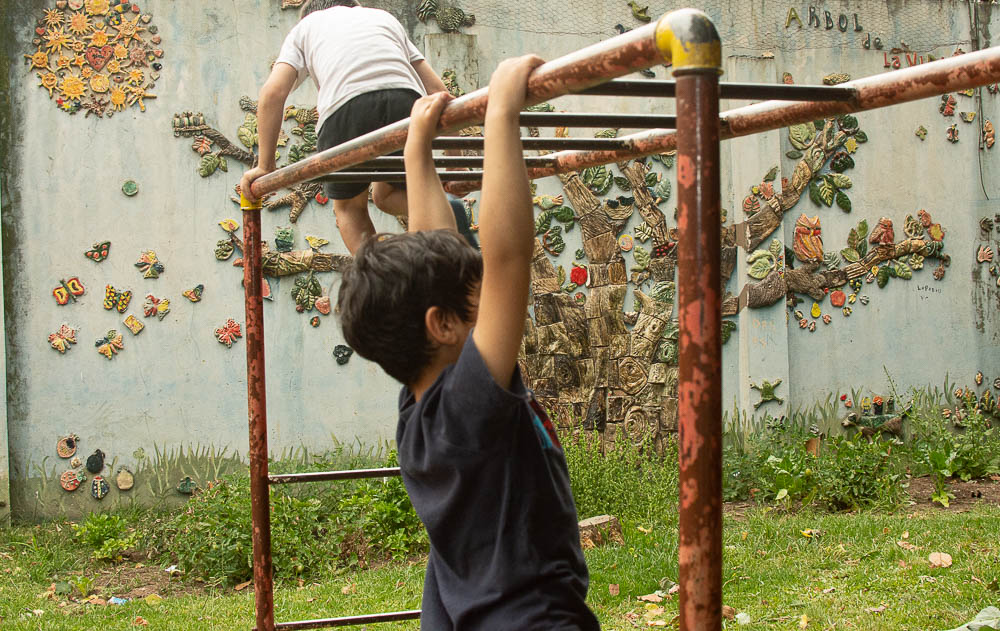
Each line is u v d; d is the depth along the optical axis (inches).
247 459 275.9
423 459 54.4
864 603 169.8
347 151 81.4
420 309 54.5
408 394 60.1
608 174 301.7
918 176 340.2
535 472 54.0
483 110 59.0
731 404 313.6
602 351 298.5
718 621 43.6
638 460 293.4
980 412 343.6
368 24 120.3
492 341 51.3
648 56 46.5
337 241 282.7
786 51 325.1
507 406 50.3
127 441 266.8
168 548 232.2
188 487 270.4
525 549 53.1
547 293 295.0
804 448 299.9
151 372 269.1
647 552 212.2
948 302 343.3
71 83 265.3
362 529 231.8
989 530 218.4
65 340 263.3
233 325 275.6
